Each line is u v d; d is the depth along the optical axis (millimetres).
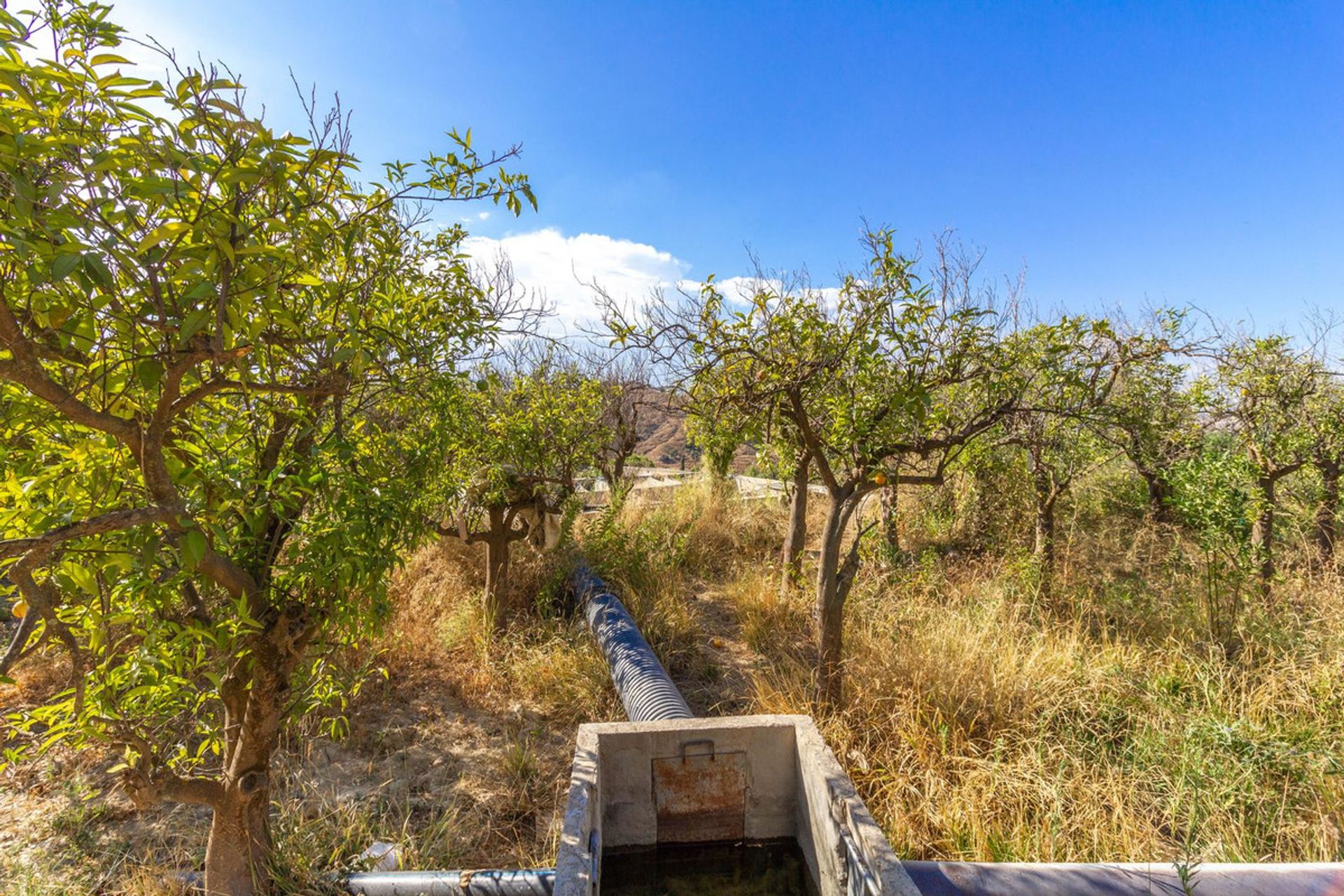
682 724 2861
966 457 6656
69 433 1987
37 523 1783
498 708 4746
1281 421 6598
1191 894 2451
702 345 3859
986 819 3320
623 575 6988
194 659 2678
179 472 2086
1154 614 5605
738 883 2756
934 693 4230
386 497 2715
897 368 4051
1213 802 3311
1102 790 3447
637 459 11750
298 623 2592
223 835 2764
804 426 4301
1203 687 4289
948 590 6457
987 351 3939
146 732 2727
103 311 1692
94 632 2154
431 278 3449
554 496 6320
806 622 6000
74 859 3252
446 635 5594
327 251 2285
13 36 1421
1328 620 5223
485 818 3635
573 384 6992
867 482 4336
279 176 1655
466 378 3730
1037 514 7035
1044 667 4582
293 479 2396
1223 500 5328
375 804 3682
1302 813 3295
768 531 9281
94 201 1441
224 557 2326
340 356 2016
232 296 1609
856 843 2166
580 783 2402
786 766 2883
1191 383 6703
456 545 7484
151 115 1546
